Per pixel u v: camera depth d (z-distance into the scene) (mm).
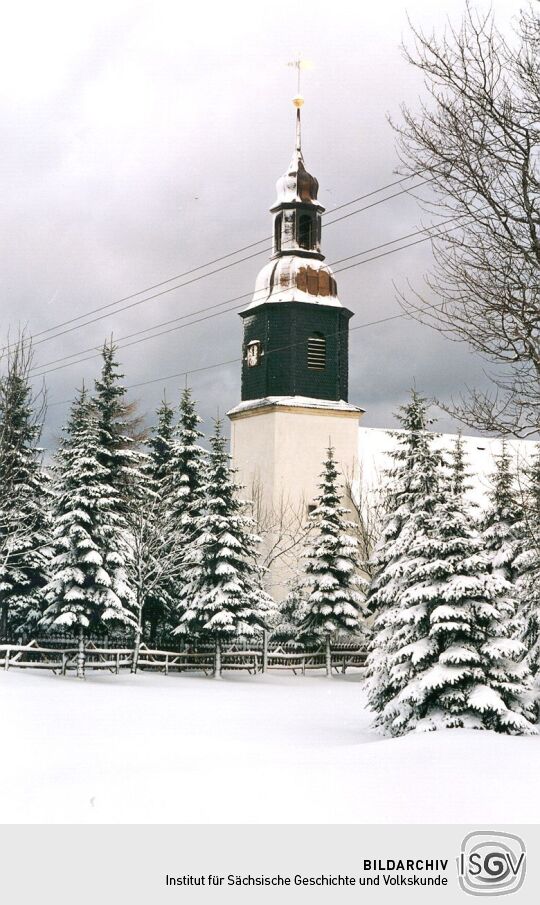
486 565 20016
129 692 30062
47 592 36375
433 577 20406
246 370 53500
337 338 52500
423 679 19141
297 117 52906
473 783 12039
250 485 53312
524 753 14789
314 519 43781
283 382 51719
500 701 18547
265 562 49531
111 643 41344
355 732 22031
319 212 53375
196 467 44625
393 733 20219
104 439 39094
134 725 21688
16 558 40812
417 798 11109
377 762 13992
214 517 38781
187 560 40375
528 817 10141
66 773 14242
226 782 12344
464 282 12688
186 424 45375
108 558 35312
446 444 58375
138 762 15797
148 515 41781
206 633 39688
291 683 38625
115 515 36469
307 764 13930
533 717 19234
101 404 39594
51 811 10953
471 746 15594
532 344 12359
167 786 12227
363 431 56969
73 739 18844
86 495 35688
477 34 12609
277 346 51875
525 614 26891
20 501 40406
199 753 17109
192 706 26906
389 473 39125
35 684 30312
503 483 34094
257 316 52750
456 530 20422
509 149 12336
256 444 53094
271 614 41469
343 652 43469
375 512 49844
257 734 20969
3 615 41719
